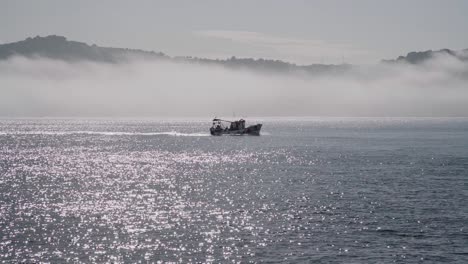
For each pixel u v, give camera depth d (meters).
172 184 187.62
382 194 160.00
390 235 110.00
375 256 96.50
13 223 119.88
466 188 171.38
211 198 155.62
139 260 94.06
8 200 151.00
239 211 135.25
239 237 108.69
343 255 97.12
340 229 115.19
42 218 125.69
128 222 122.06
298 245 102.94
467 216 127.00
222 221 123.19
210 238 107.88
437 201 147.12
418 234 110.75
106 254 97.19
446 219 123.81
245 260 94.25
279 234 111.06
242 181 195.25
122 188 177.38
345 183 186.38
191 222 122.31
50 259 94.19
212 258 95.31
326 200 150.38
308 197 155.88
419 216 127.19
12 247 100.69
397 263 93.06
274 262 93.31
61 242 104.44
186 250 99.81
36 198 155.00
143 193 166.00
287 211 134.88
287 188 175.50
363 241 105.62
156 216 128.88
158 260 94.12
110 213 132.50
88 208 139.25
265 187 178.50
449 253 98.31
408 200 149.00
